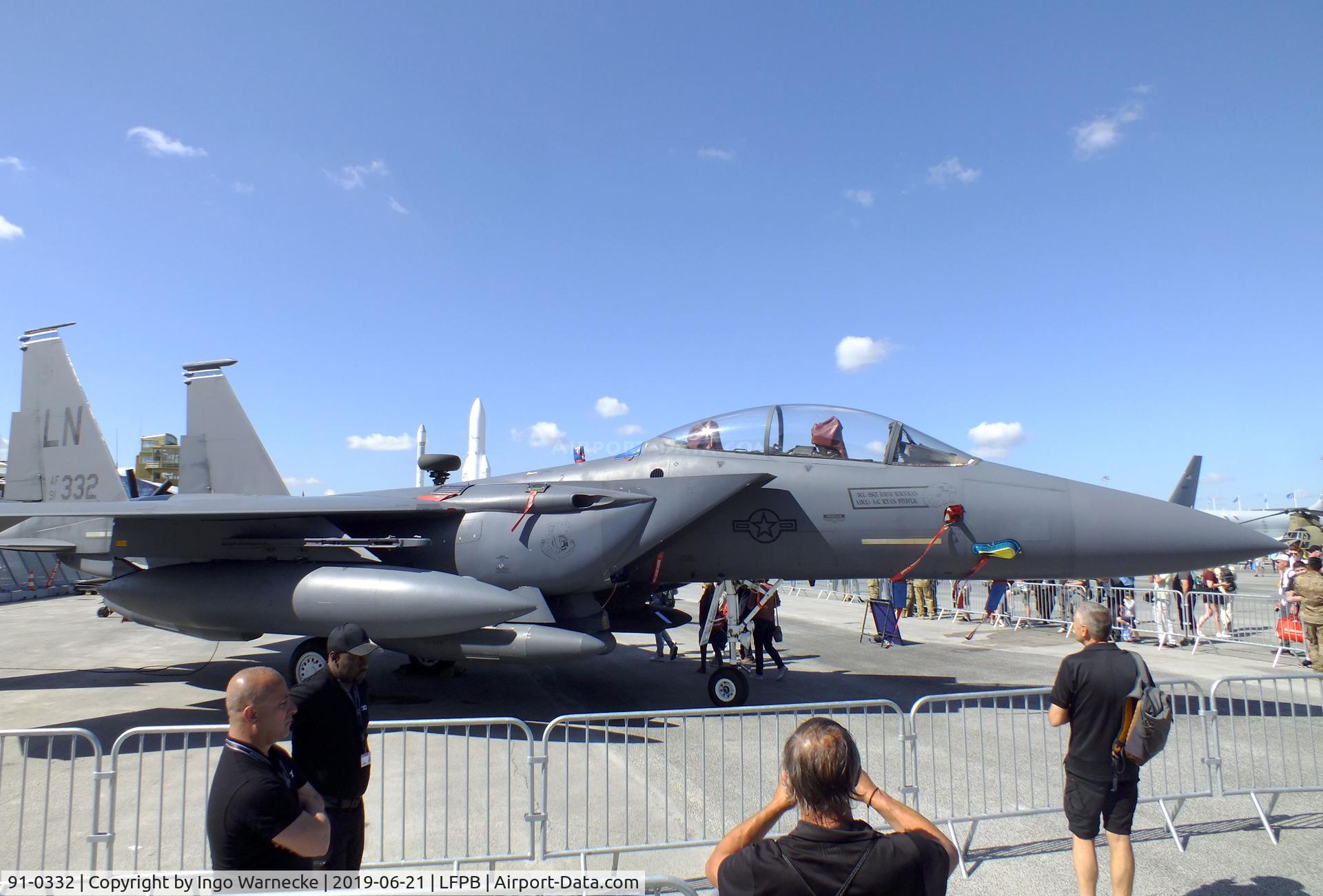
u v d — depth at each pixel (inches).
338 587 306.2
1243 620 694.5
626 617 382.0
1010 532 308.7
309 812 113.5
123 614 363.9
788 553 331.0
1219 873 174.2
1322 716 326.0
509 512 325.7
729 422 353.4
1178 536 300.5
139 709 334.0
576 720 178.7
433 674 410.3
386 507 325.4
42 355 472.7
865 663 472.4
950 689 388.2
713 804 213.5
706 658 444.8
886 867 83.1
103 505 325.7
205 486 492.4
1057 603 656.4
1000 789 194.4
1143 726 147.6
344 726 133.0
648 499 314.7
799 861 84.0
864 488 323.6
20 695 364.8
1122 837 151.7
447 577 300.4
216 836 104.9
